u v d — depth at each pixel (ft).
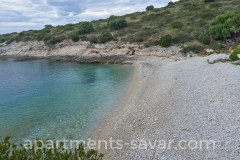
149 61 126.52
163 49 135.13
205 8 180.04
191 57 118.42
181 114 44.34
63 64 143.64
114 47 150.61
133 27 177.17
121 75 99.91
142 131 40.32
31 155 19.49
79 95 71.20
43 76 106.63
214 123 38.19
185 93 57.16
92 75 103.71
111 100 64.44
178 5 221.66
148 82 79.10
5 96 72.79
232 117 39.47
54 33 206.80
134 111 52.08
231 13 127.54
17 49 194.18
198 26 146.61
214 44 120.98
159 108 50.19
